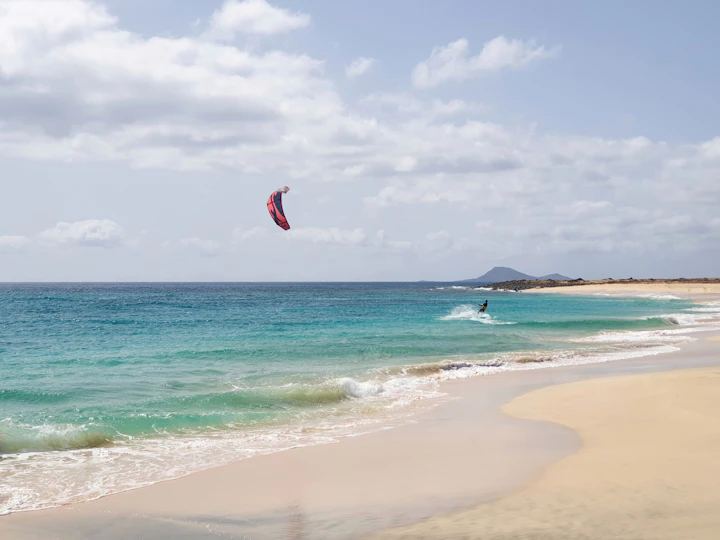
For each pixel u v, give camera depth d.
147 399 14.59
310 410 13.80
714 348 25.39
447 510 6.82
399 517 6.68
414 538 6.00
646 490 7.05
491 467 8.59
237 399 14.52
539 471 8.23
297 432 11.67
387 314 49.66
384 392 16.08
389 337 29.22
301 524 6.59
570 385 16.33
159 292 141.62
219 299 92.25
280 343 26.55
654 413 11.70
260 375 18.33
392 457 9.47
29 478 8.70
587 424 11.31
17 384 16.53
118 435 11.41
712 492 6.88
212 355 22.67
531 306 65.31
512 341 28.17
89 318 45.22
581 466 8.31
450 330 33.41
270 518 6.83
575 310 56.38
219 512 7.09
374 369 19.48
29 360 21.34
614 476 7.70
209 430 11.91
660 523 5.99
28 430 11.33
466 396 15.38
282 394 14.99
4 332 33.31
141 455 10.03
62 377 17.78
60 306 65.94
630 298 89.06
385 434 11.28
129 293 130.00
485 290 163.25
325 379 17.66
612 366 20.34
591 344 27.19
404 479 8.19
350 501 7.33
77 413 12.93
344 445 10.45
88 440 11.00
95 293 127.94
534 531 5.96
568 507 6.64
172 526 6.64
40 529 6.62
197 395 14.64
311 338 28.80
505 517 6.45
